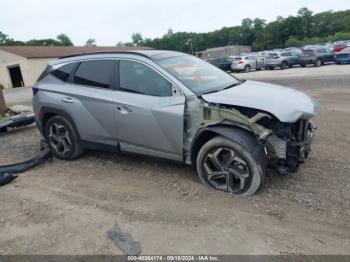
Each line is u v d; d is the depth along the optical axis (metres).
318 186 4.07
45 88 5.40
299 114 3.72
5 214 3.91
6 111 11.33
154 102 4.26
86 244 3.23
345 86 12.70
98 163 5.32
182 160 4.28
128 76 4.59
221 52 83.25
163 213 3.68
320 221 3.37
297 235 3.17
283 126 3.85
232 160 3.87
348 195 3.83
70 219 3.70
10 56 34.75
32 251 3.19
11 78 36.00
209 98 3.92
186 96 4.06
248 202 3.78
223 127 3.89
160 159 4.49
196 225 3.41
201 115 3.97
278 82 16.59
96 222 3.60
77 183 4.64
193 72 4.57
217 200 3.87
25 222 3.71
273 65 27.02
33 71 34.41
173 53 5.02
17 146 6.80
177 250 3.05
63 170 5.16
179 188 4.23
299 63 25.95
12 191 4.52
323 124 6.90
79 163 5.39
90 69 5.00
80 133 5.15
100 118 4.80
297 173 4.45
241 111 3.85
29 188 4.58
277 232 3.22
